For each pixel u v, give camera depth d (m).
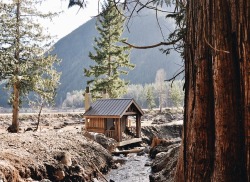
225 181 3.35
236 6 3.46
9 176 7.79
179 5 4.73
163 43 4.21
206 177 3.64
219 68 3.50
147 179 11.75
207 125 3.71
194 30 3.99
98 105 23.86
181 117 46.03
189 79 4.08
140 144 25.66
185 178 3.90
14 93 22.14
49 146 12.23
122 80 34.22
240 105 3.43
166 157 11.54
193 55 4.01
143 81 175.25
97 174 12.35
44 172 9.64
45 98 23.08
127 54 33.97
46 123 35.88
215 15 3.60
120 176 12.71
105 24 32.75
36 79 22.12
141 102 89.44
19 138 12.41
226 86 3.46
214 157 3.54
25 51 22.05
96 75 33.69
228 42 3.51
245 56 3.36
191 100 3.92
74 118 41.59
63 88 189.88
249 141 3.28
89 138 16.91
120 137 22.34
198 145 3.73
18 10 21.81
